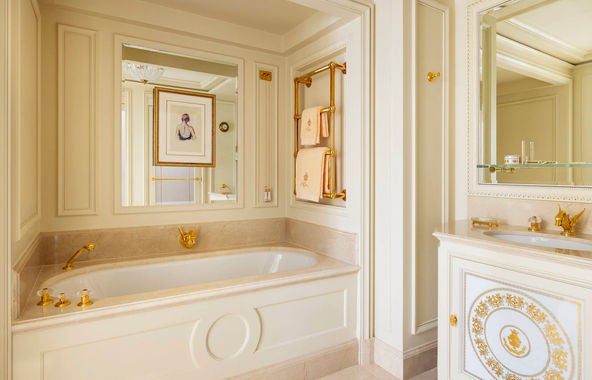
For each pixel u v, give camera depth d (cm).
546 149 179
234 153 278
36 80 189
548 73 178
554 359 129
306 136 260
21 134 148
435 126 209
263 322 187
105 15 221
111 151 229
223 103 273
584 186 164
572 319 124
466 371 160
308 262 248
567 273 124
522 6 188
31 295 160
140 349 155
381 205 213
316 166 250
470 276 158
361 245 217
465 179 214
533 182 183
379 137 214
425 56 204
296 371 195
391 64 203
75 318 140
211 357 171
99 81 224
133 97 237
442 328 170
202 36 255
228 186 276
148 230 242
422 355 206
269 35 282
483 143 205
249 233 285
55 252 212
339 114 250
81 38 218
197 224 262
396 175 201
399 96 197
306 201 284
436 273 212
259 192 290
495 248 145
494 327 149
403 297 198
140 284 224
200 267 246
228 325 176
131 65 237
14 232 135
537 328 134
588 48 165
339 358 210
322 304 206
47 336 136
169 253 248
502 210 196
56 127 211
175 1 234
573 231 163
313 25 252
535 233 167
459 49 217
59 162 212
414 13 198
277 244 288
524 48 187
